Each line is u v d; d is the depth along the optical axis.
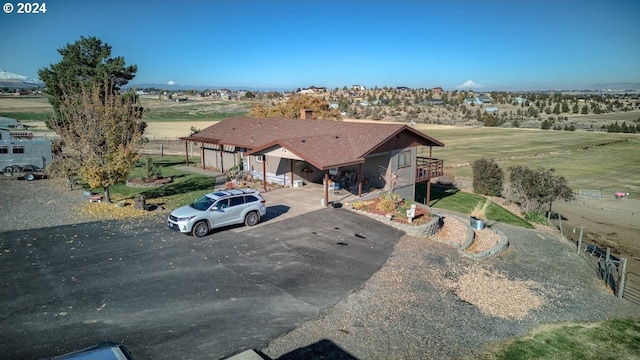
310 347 9.38
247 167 29.72
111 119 20.66
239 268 13.38
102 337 9.30
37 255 13.93
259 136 29.98
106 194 21.06
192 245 15.27
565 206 35.25
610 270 16.09
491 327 11.05
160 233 16.52
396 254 15.69
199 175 30.53
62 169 23.78
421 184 37.66
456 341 10.18
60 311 10.34
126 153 20.45
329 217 19.19
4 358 8.42
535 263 16.95
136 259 13.80
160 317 10.24
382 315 11.08
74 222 17.81
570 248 19.89
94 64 35.62
